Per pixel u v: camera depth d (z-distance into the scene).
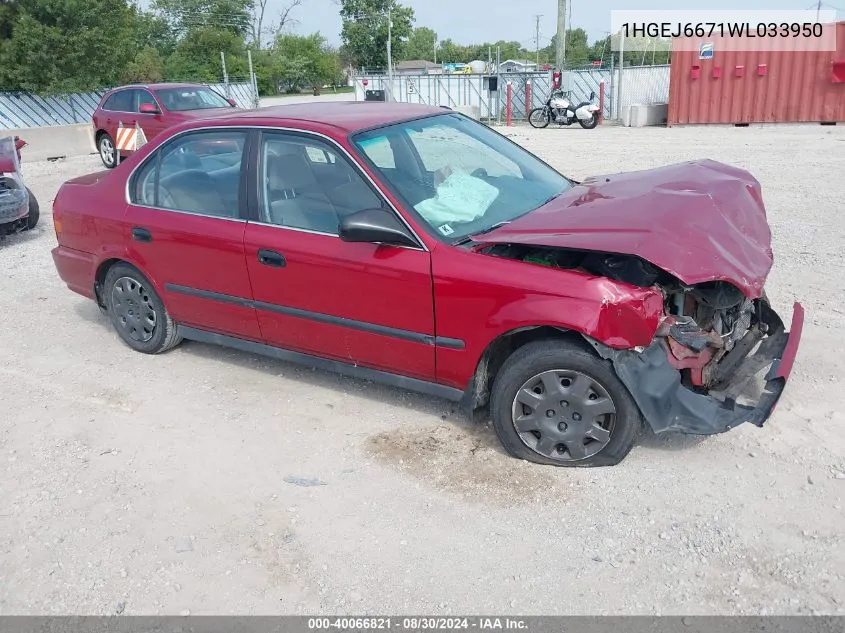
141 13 60.50
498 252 3.75
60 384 4.99
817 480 3.50
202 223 4.61
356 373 4.34
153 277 5.00
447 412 4.36
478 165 4.51
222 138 4.60
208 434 4.27
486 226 3.97
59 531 3.49
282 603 2.99
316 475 3.81
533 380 3.64
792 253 6.87
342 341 4.22
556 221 3.70
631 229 3.46
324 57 65.88
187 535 3.41
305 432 4.23
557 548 3.19
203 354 5.39
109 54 23.06
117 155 14.06
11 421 4.53
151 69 40.19
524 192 4.40
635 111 20.27
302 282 4.21
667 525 3.27
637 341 3.36
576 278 3.43
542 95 24.78
